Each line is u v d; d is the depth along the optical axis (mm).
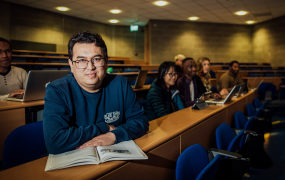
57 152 758
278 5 6953
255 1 6543
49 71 1907
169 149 1072
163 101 1877
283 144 2766
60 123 794
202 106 1855
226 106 1999
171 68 1814
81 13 8086
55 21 8125
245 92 2967
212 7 7160
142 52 10586
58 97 836
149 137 1021
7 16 6828
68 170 684
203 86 2799
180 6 7023
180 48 9305
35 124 1167
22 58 5574
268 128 2912
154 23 9000
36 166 715
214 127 1712
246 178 1912
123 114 1050
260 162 1777
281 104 4402
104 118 963
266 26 9258
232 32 9906
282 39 8508
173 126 1231
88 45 820
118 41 10430
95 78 846
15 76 2164
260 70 7758
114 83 1001
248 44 10156
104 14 8180
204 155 1116
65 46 8516
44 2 6777
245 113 2855
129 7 7164
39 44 7730
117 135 862
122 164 771
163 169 1033
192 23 9359
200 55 9539
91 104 919
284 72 7457
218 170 1205
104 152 750
